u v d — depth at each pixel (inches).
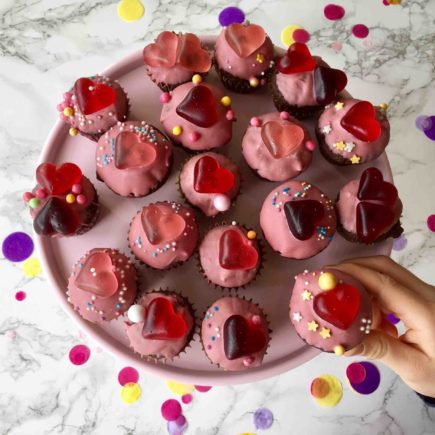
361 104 15.6
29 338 19.2
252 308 14.9
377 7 21.1
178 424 18.8
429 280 19.6
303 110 16.7
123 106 16.2
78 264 15.1
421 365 14.3
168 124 16.0
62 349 19.2
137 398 19.0
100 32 20.9
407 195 20.0
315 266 16.2
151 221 15.0
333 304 13.8
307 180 16.7
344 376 19.2
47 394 19.0
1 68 20.5
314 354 15.4
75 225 15.0
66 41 20.8
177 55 15.9
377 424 19.0
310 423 19.0
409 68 20.7
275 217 15.2
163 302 14.5
